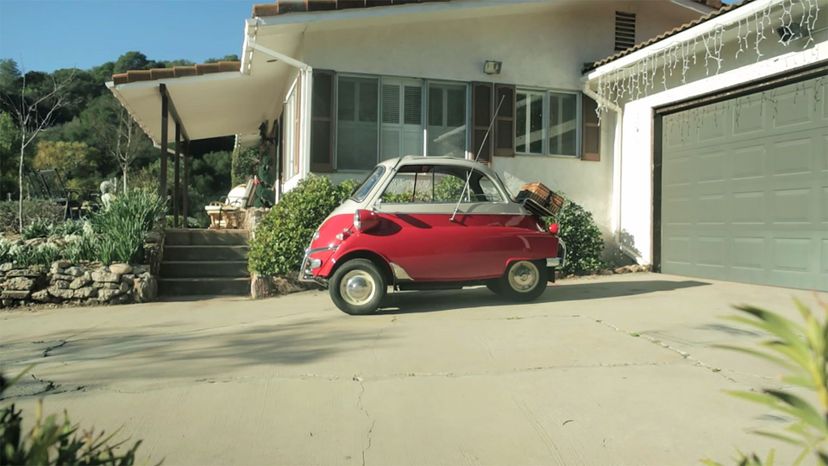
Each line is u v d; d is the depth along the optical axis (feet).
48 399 14.28
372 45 36.17
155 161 123.65
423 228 23.75
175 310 27.22
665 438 11.77
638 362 16.12
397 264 23.41
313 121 35.01
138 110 45.68
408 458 11.18
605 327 19.81
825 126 26.61
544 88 39.40
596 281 32.53
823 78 26.68
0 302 28.78
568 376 15.17
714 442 11.57
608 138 40.47
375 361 16.79
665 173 36.17
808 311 3.96
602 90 39.63
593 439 11.82
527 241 24.82
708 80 32.19
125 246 30.71
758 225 29.89
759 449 11.21
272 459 11.16
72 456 5.38
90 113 125.29
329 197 31.96
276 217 31.89
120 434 12.22
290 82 41.50
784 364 4.06
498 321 21.33
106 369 16.80
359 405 13.65
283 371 16.10
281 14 31.83
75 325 24.18
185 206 55.47
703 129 33.32
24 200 52.65
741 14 27.27
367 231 23.26
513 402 13.65
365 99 36.32
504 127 38.42
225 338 20.44
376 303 23.29
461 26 37.70
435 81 37.40
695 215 33.86
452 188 24.88
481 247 24.25
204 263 34.53
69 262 29.84
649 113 36.76
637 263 37.63
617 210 39.50
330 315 23.88
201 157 133.69
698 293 27.02
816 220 26.99
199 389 14.80
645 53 33.37
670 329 19.40
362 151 36.29
